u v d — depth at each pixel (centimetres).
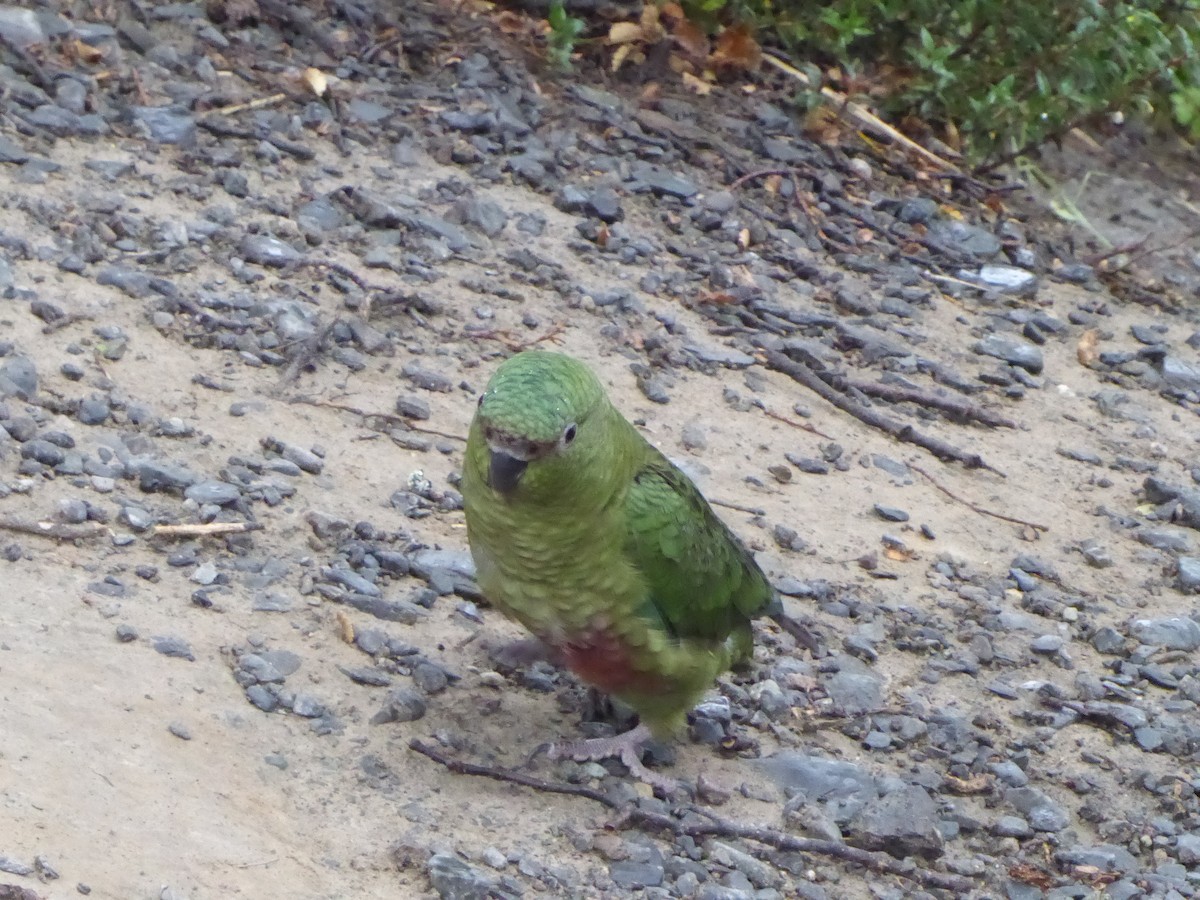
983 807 738
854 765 734
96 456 797
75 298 914
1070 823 739
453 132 1204
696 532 674
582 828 654
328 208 1076
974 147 1416
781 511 932
